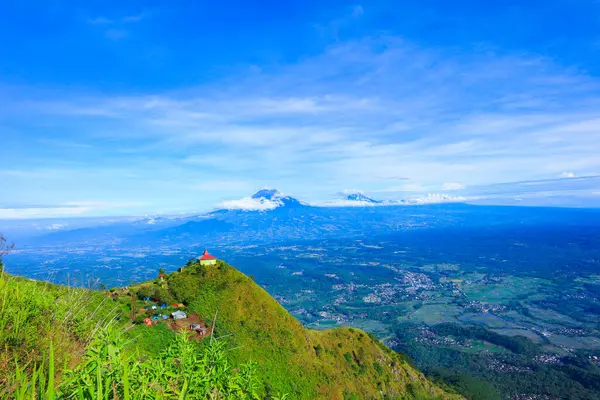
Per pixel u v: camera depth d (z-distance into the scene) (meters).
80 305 6.51
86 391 3.44
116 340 4.14
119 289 51.09
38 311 5.83
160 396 3.74
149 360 4.36
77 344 5.82
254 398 5.20
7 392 3.75
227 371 5.02
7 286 5.98
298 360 51.56
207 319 49.00
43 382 3.25
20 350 4.96
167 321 43.16
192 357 4.77
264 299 59.84
